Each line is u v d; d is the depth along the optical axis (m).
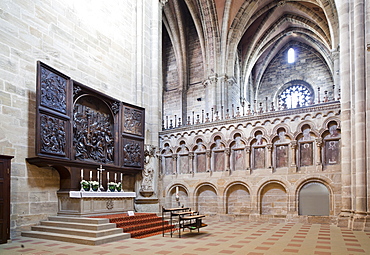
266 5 31.58
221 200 16.67
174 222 14.29
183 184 18.02
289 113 15.56
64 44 13.77
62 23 13.78
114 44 17.12
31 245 9.46
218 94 29.47
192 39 33.41
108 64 16.50
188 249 8.66
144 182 17.14
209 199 17.36
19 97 11.47
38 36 12.50
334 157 14.49
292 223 14.56
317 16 30.67
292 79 41.09
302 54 41.09
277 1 31.30
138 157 16.91
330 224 13.91
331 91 38.34
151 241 10.16
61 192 12.66
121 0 18.09
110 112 15.84
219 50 30.17
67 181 12.86
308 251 8.17
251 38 35.16
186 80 33.00
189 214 12.89
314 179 14.74
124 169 16.03
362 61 13.27
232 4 29.25
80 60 14.62
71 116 12.88
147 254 8.09
